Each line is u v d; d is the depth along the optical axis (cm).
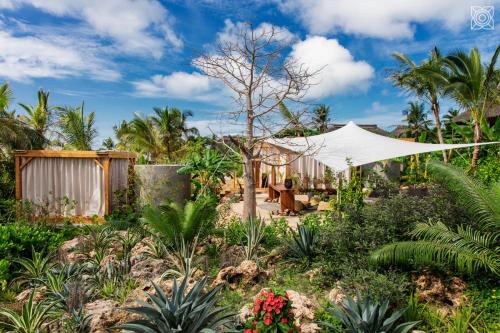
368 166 1777
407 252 524
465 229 635
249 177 1078
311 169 1894
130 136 2967
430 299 535
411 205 679
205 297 415
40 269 700
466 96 1673
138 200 1216
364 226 677
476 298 532
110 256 730
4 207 1168
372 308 437
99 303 519
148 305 405
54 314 499
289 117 1235
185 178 1298
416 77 1947
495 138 1666
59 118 2256
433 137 2692
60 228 1089
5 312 484
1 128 1434
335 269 613
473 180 655
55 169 1212
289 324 380
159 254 752
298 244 719
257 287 608
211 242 850
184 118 3139
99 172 1201
